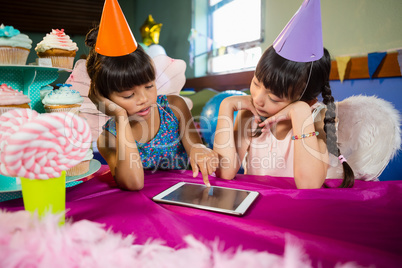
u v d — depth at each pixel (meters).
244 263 0.37
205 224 0.53
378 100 1.06
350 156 1.01
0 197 0.80
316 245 0.44
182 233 0.49
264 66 0.75
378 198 0.67
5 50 0.90
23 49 0.95
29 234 0.40
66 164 0.46
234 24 2.93
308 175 0.79
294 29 0.71
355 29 1.67
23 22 4.45
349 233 0.50
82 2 4.72
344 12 1.73
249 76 2.37
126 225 0.53
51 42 1.19
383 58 1.46
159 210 0.58
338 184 0.85
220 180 0.87
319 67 0.79
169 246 0.46
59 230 0.43
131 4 5.15
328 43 1.86
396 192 0.70
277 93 0.77
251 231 0.49
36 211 0.45
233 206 0.61
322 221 0.54
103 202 0.65
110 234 0.46
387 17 1.50
